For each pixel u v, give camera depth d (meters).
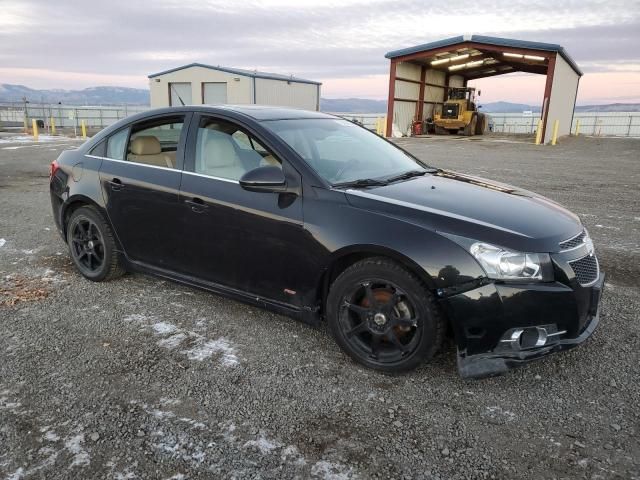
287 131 3.57
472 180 3.84
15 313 3.79
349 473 2.20
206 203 3.51
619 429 2.50
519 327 2.68
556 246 2.79
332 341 3.42
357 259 3.07
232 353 3.24
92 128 39.66
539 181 10.69
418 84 30.78
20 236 5.94
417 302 2.81
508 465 2.26
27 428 2.47
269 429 2.49
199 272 3.71
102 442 2.38
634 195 9.05
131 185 3.94
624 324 3.68
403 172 3.78
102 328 3.56
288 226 3.17
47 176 11.09
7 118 45.94
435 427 2.52
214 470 2.21
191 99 34.56
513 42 23.69
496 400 2.75
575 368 3.07
